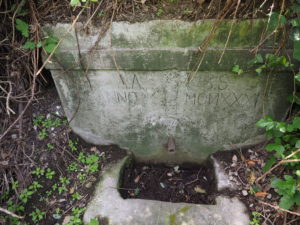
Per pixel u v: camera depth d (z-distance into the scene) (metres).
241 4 1.67
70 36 1.86
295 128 1.93
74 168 2.33
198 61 1.87
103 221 2.01
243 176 2.24
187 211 2.04
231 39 1.77
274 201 2.06
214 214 2.02
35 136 2.45
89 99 2.21
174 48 1.83
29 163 2.31
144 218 2.01
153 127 2.33
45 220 2.05
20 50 2.19
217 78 1.96
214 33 1.75
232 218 2.00
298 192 1.76
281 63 1.78
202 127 2.29
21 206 2.08
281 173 2.15
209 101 2.11
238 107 2.14
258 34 1.74
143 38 1.81
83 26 1.82
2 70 2.40
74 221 2.02
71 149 2.44
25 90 2.49
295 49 1.63
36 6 1.90
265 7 1.69
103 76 2.04
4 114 2.45
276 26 1.66
